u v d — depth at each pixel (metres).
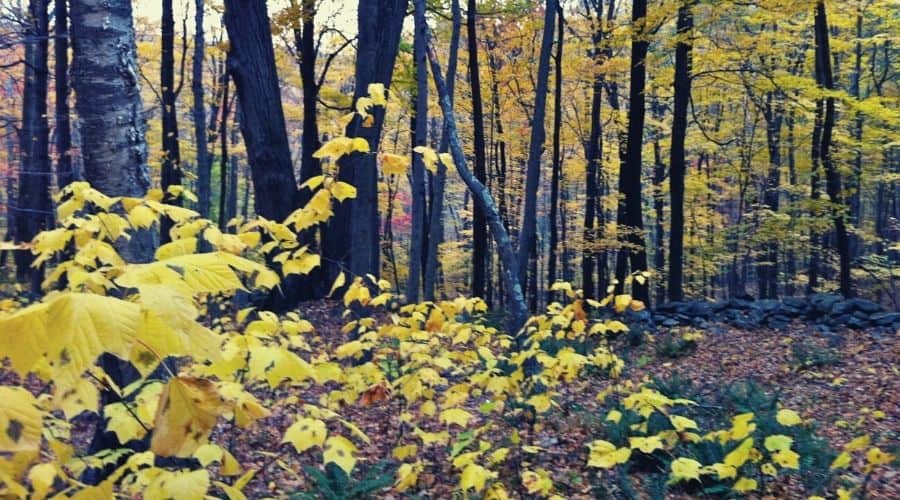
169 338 1.19
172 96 17.58
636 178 14.27
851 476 5.34
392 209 27.34
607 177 23.83
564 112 24.67
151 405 1.96
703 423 6.09
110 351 0.97
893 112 13.94
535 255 20.77
